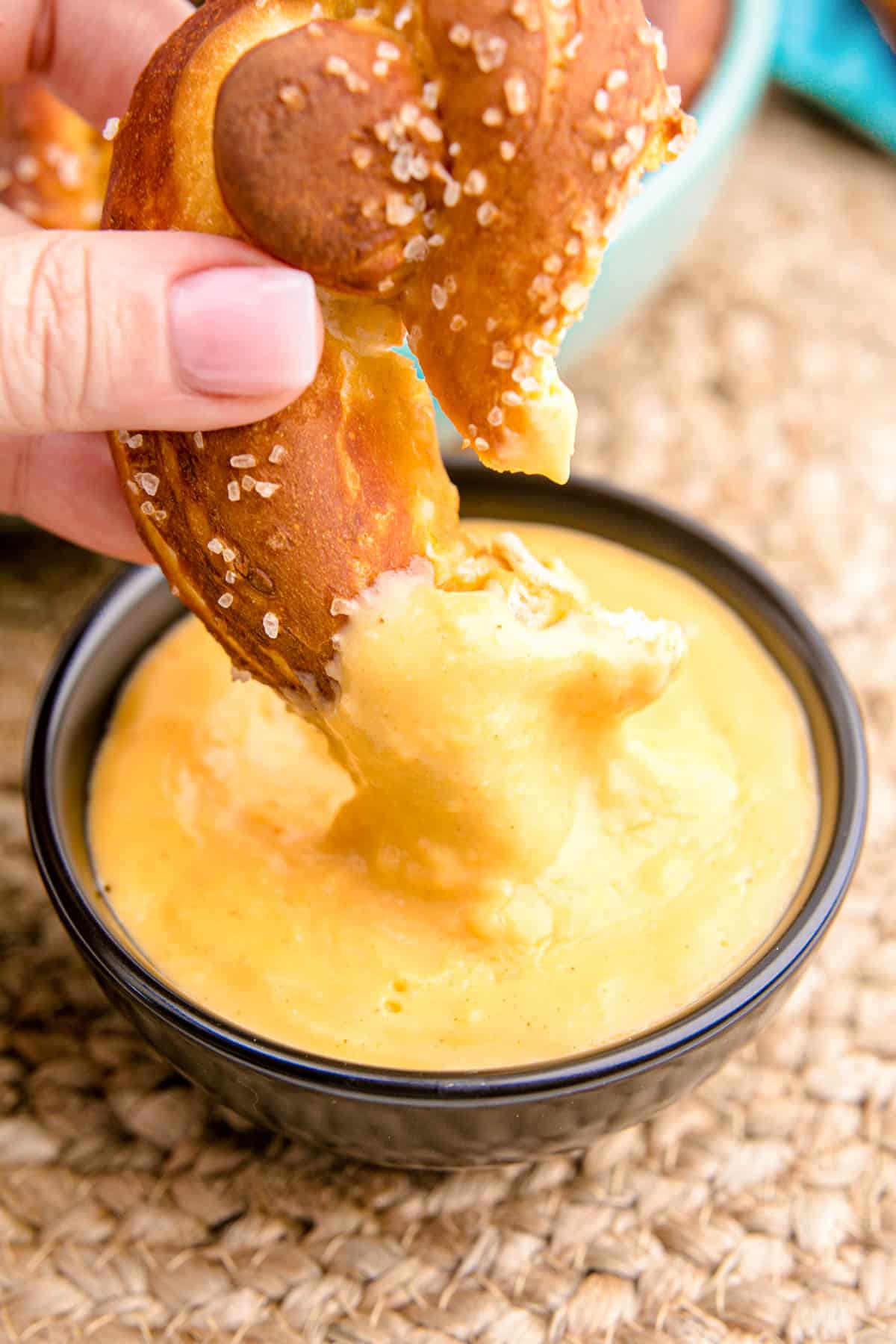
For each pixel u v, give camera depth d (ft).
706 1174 0.90
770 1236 0.88
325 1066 0.77
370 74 0.70
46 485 1.02
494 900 0.85
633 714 0.88
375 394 0.79
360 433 0.78
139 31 0.99
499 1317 0.85
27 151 1.12
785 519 1.22
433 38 0.70
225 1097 0.83
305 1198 0.89
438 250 0.73
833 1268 0.87
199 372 0.74
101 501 1.01
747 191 1.50
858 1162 0.90
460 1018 0.83
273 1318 0.85
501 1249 0.87
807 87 1.54
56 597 1.18
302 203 0.71
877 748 1.08
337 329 0.77
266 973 0.85
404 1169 0.87
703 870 0.87
